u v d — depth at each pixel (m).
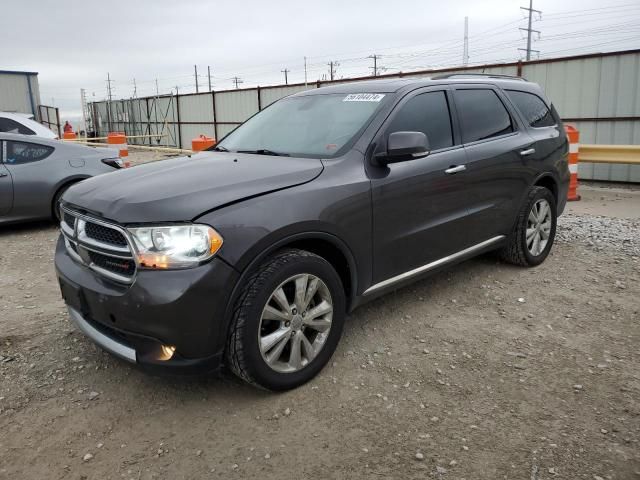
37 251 6.43
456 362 3.51
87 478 2.52
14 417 2.98
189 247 2.73
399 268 3.81
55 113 28.48
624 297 4.59
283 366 3.12
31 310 4.46
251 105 22.23
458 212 4.22
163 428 2.88
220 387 3.25
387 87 4.09
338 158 3.50
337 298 3.31
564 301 4.51
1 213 7.23
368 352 3.64
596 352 3.63
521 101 5.20
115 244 2.93
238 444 2.74
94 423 2.93
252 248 2.86
